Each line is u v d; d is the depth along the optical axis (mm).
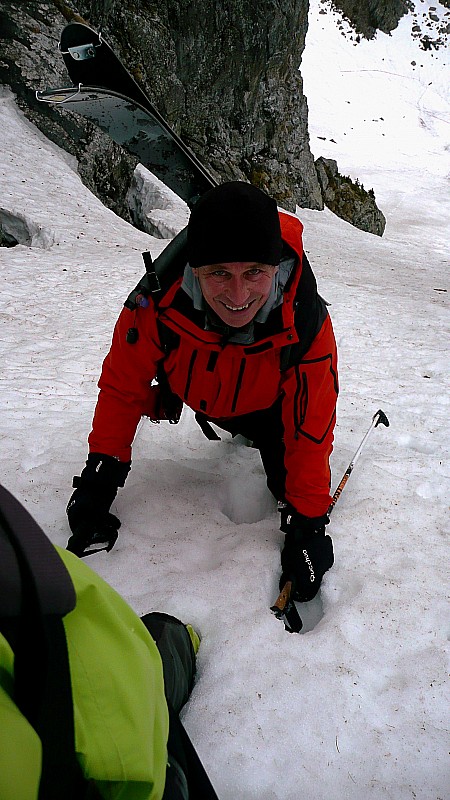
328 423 1946
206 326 1789
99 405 2061
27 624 670
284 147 20906
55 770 693
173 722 1240
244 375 1912
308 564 2014
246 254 1509
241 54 18031
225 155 19172
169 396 2158
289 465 2020
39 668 678
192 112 17797
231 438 3121
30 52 12859
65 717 693
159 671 1017
